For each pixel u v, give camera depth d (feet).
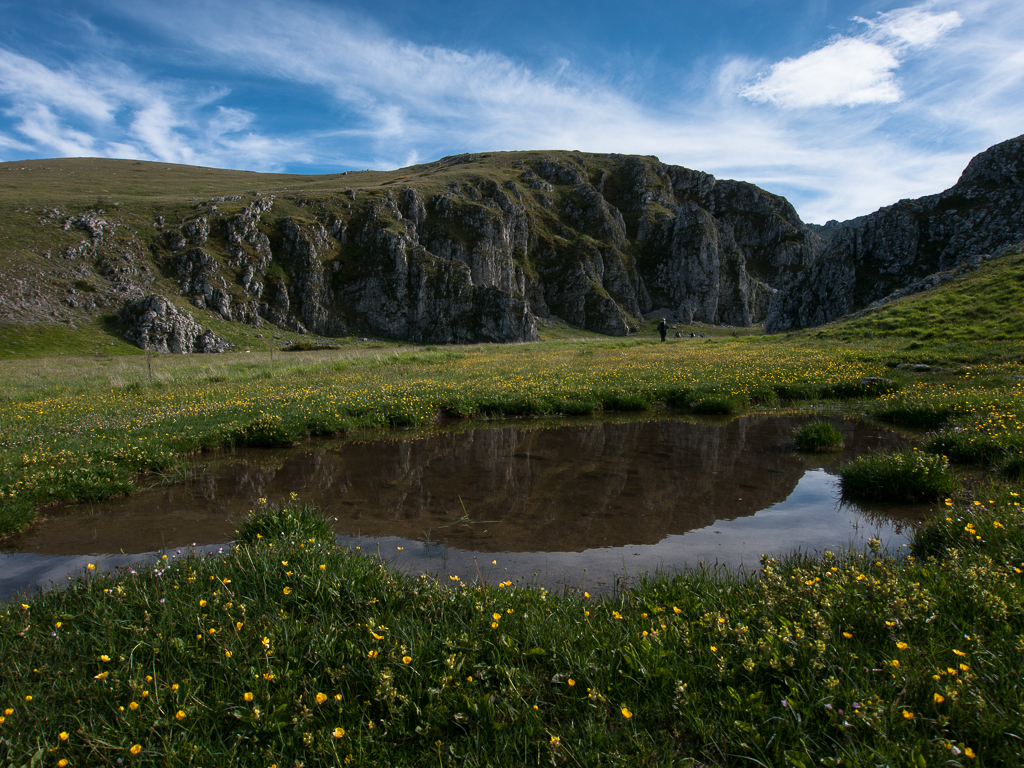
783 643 10.43
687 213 440.86
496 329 306.96
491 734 9.19
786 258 486.79
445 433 39.40
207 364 99.09
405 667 10.47
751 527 20.21
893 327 84.69
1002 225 184.44
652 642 10.93
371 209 335.06
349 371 78.74
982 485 22.40
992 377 45.57
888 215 207.51
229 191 373.81
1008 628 10.50
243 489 26.84
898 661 9.44
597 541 19.21
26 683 10.51
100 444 32.86
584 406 45.75
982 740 8.25
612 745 8.79
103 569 17.76
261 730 9.36
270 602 13.10
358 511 23.08
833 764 7.95
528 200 435.12
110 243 256.73
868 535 19.12
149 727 9.35
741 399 47.44
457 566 17.20
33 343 191.72
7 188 311.47
